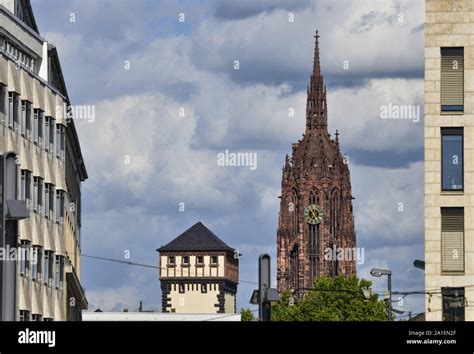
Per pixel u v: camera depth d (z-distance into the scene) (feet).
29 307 393.50
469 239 405.18
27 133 397.39
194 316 534.78
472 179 407.03
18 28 412.77
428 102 409.69
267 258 227.81
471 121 408.67
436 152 408.67
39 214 413.80
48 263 427.74
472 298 403.54
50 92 428.15
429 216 406.82
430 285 405.18
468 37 410.31
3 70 368.27
